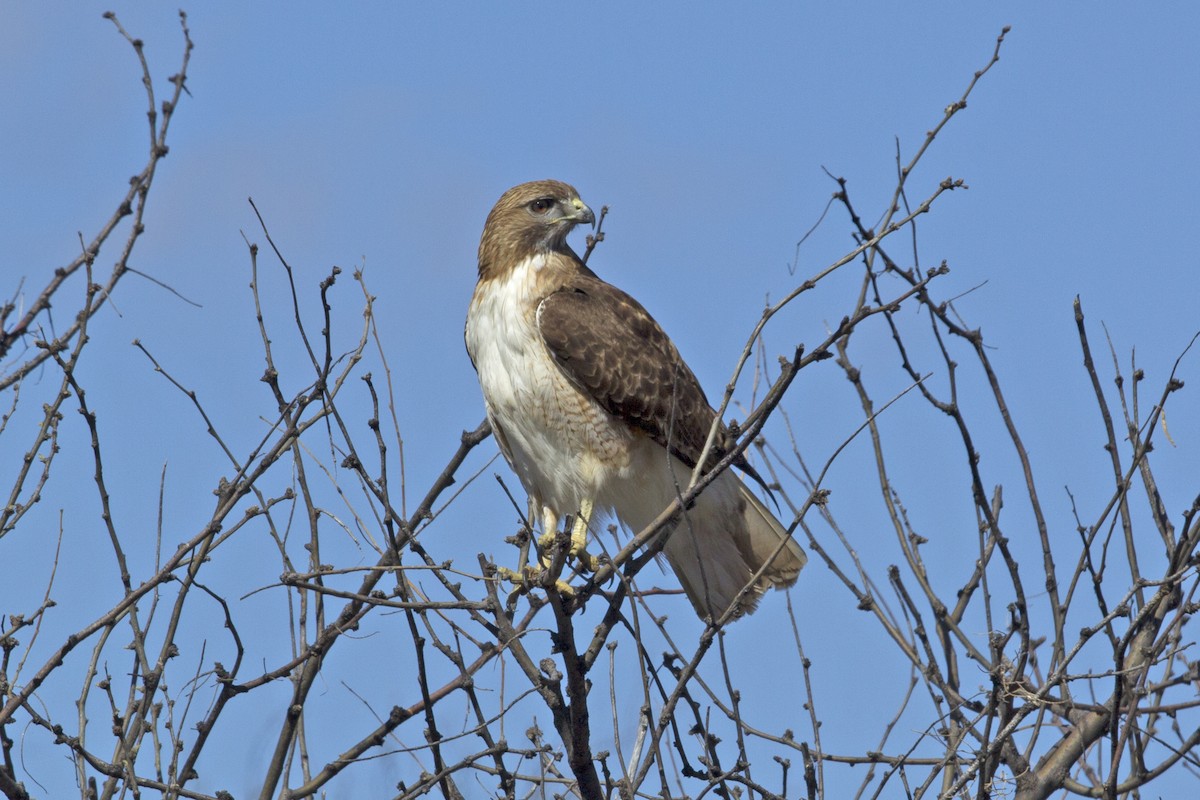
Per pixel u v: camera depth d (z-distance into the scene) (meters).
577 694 9.23
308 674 10.41
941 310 10.96
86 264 9.12
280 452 9.34
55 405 9.41
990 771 9.15
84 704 9.36
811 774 9.02
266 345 9.84
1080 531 10.27
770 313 8.89
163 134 9.21
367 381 9.09
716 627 8.90
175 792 9.20
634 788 8.85
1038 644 10.30
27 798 9.10
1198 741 8.95
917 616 10.45
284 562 10.38
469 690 9.58
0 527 9.35
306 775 10.16
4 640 9.20
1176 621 9.23
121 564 9.98
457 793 10.09
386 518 9.05
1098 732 9.92
